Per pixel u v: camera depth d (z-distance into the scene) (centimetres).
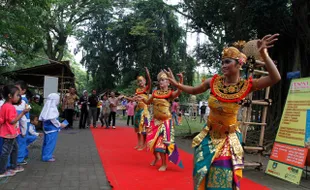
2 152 485
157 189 437
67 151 756
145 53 2494
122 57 2830
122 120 2148
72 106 1355
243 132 625
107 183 471
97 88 2884
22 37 993
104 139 1002
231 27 1219
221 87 314
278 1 930
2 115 482
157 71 2555
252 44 573
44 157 626
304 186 526
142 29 2256
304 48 1003
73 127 1417
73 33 2580
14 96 491
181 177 512
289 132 598
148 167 586
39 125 1096
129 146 856
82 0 2586
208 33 1444
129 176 510
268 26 1050
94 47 2859
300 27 967
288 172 562
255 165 639
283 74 1074
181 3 1452
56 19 2419
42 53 2902
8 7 941
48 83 1186
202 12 1309
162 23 2427
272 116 1068
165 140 559
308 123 564
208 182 309
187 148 920
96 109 1424
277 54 1107
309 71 990
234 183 303
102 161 634
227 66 303
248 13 1059
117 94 2566
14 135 489
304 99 590
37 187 441
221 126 316
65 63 1553
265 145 928
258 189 474
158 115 579
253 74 596
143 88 801
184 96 2748
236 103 303
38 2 991
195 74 2630
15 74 1529
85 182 474
